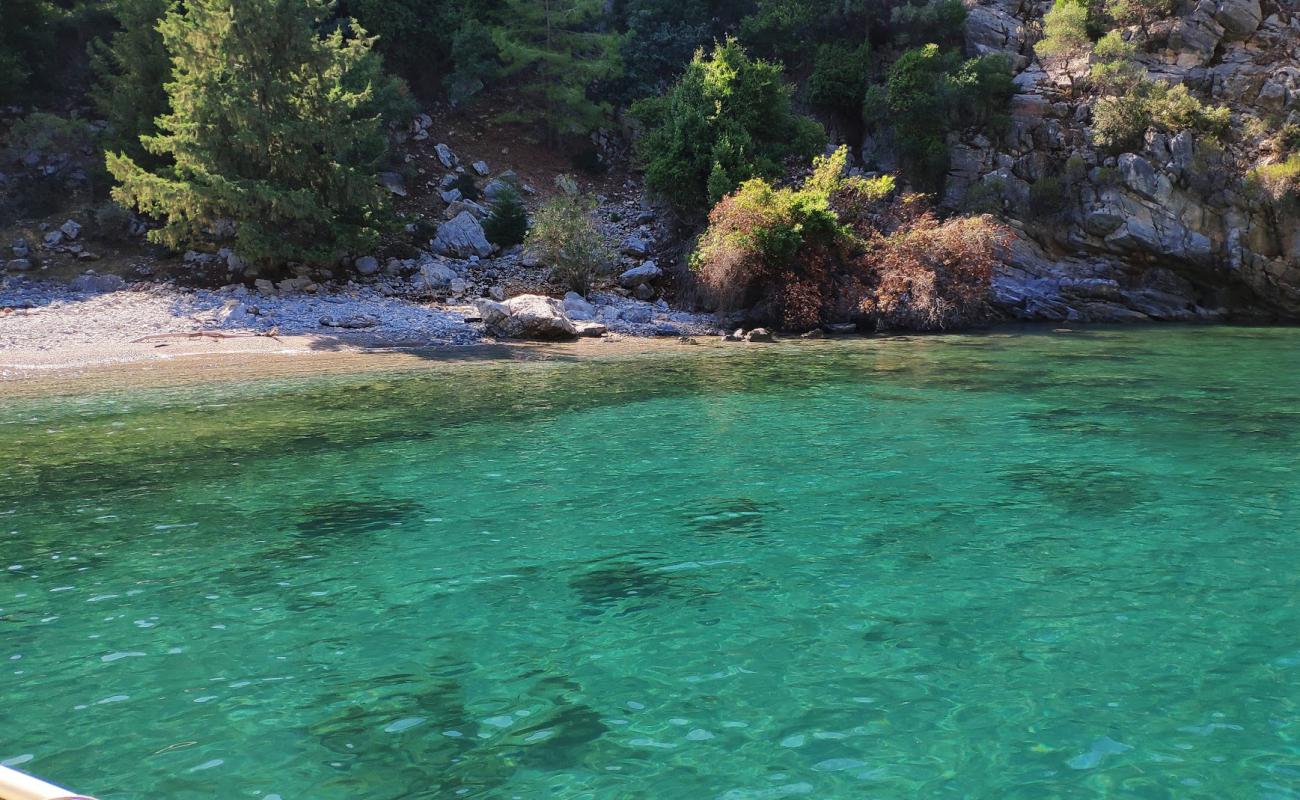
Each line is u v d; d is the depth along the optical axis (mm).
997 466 11188
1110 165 37156
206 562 7805
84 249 32281
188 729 4859
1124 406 15430
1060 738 4707
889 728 4832
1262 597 6758
